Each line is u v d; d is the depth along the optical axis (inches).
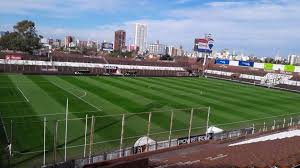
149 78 3481.8
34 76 2896.2
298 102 2620.6
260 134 1481.3
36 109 1637.6
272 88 3526.1
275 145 946.7
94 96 2108.8
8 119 1430.9
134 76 3560.5
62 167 947.3
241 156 791.1
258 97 2704.2
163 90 2625.5
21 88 2213.3
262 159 748.0
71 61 3831.2
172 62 4773.6
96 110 1716.3
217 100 2353.6
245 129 1470.2
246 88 3292.3
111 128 1423.5
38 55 3919.8
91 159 999.0
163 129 1483.8
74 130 1348.4
